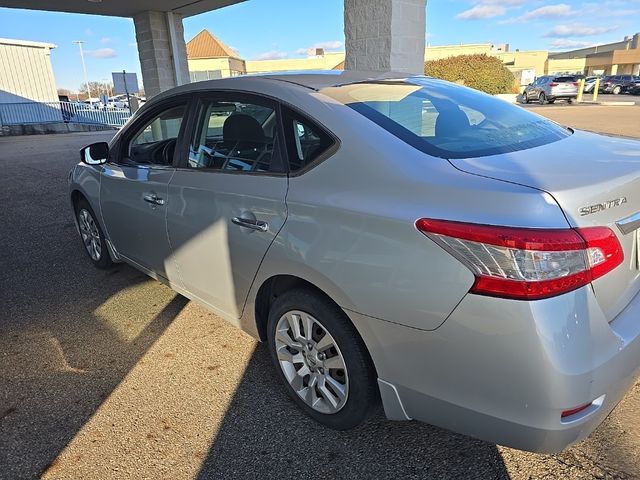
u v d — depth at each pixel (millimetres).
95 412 2508
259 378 2760
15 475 2119
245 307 2570
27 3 8711
